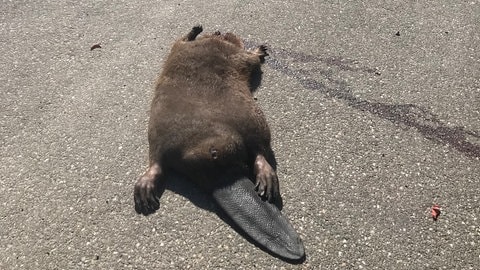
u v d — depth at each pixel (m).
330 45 1.71
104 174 1.40
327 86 1.58
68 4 1.92
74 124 1.53
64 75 1.68
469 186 1.32
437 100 1.53
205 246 1.23
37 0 1.93
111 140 1.48
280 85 1.59
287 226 1.22
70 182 1.39
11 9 1.91
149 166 1.36
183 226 1.27
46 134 1.51
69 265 1.22
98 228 1.29
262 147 1.35
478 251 1.20
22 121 1.55
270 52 1.69
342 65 1.64
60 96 1.61
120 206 1.32
